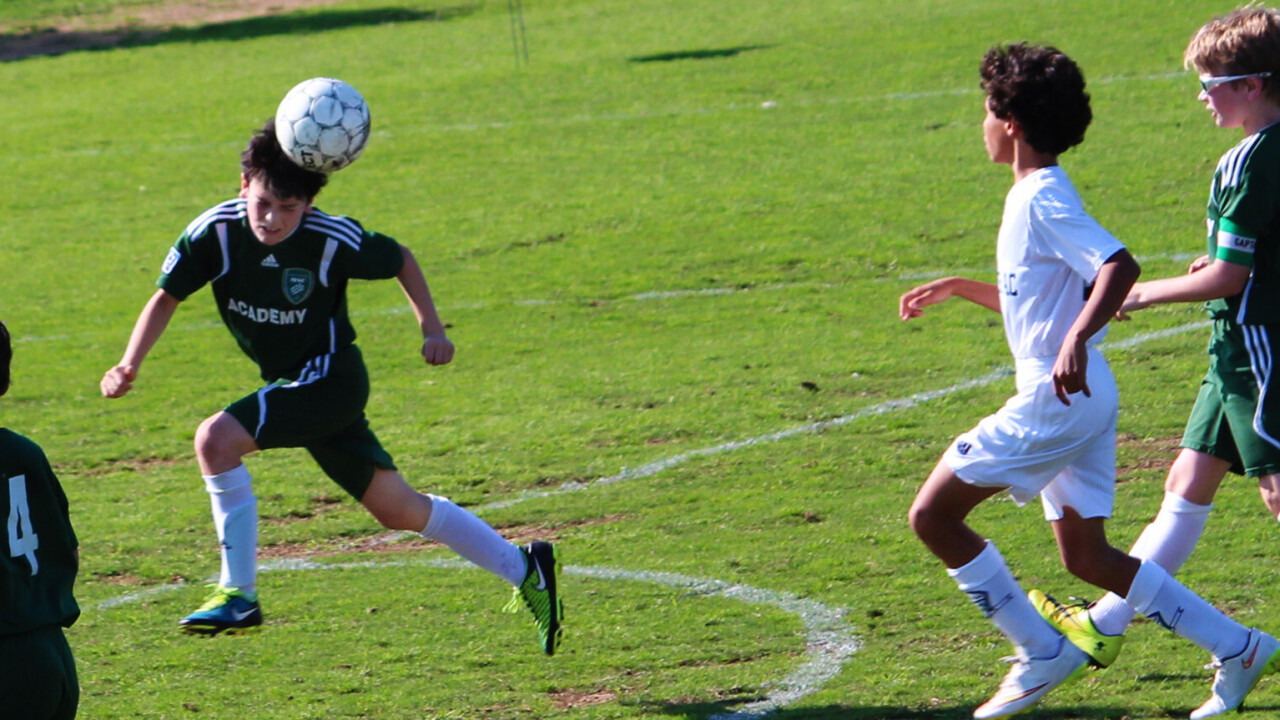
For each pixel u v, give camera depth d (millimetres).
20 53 103812
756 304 38344
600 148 61062
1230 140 51656
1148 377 29000
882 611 18297
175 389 33875
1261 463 14344
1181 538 15367
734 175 54219
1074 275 13664
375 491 16625
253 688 17047
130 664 18094
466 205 53031
